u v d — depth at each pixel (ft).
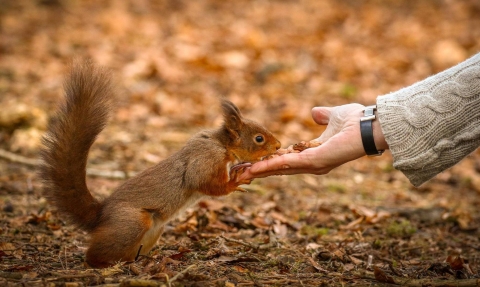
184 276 19.99
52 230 27.81
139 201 23.38
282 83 61.67
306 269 22.94
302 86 61.26
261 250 25.63
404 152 20.76
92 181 36.63
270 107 56.08
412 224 32.53
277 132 50.55
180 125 50.83
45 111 48.91
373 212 33.83
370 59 68.54
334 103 56.95
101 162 40.88
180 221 29.91
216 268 22.02
